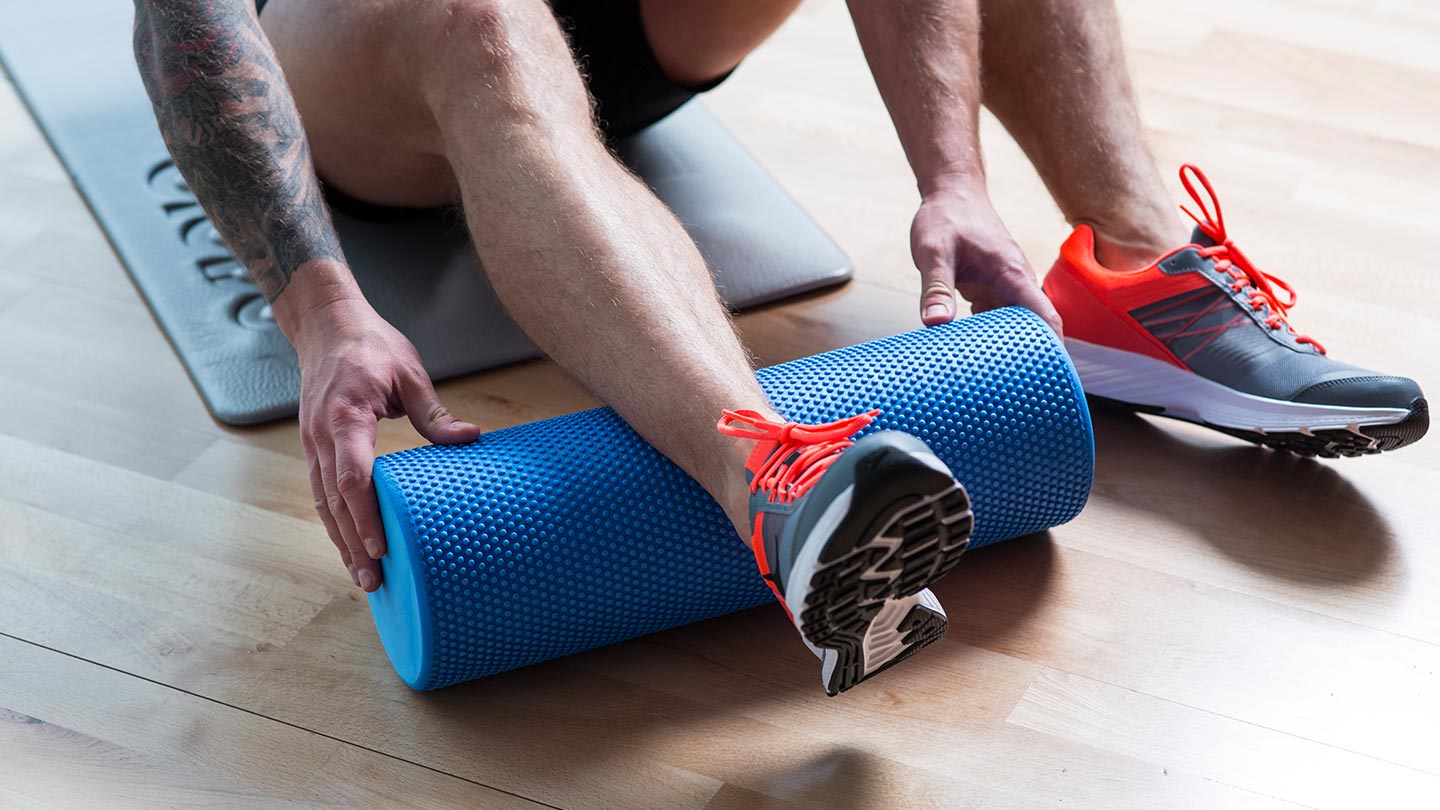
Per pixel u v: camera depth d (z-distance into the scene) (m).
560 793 1.01
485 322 1.49
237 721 1.08
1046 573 1.21
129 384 1.46
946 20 1.31
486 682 1.12
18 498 1.31
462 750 1.05
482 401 1.42
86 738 1.06
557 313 1.06
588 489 1.06
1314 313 1.52
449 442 1.10
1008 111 1.43
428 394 1.13
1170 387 1.33
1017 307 1.22
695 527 1.07
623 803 1.00
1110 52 1.38
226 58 1.15
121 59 1.95
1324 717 1.07
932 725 1.06
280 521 1.29
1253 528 1.25
